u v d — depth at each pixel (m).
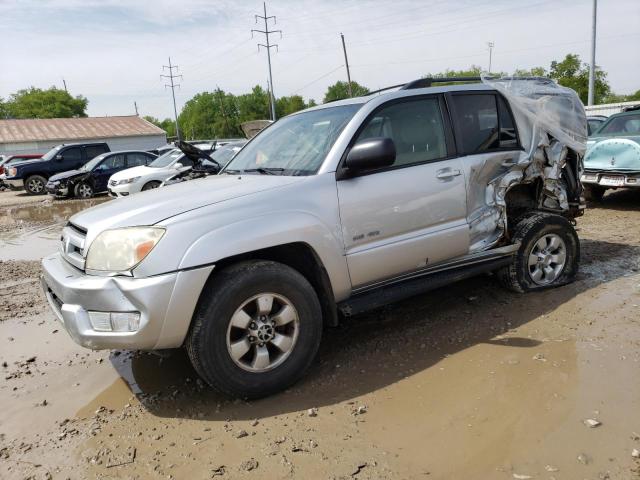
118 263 2.85
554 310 4.20
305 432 2.76
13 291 5.95
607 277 4.95
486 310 4.30
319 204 3.25
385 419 2.84
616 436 2.54
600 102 56.22
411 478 2.35
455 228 3.89
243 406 3.08
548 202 4.85
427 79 4.04
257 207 3.07
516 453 2.47
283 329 3.20
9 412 3.20
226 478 2.42
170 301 2.78
